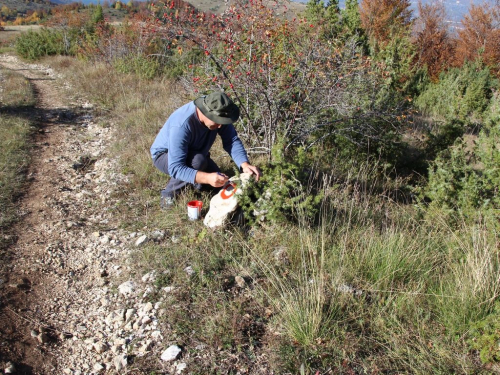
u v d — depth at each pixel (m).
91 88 11.11
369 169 6.14
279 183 3.86
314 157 5.97
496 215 4.05
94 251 3.93
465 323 2.89
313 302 2.89
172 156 3.90
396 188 5.70
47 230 4.27
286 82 5.46
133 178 5.36
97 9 21.77
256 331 2.87
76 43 19.83
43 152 6.62
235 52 5.57
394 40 11.24
